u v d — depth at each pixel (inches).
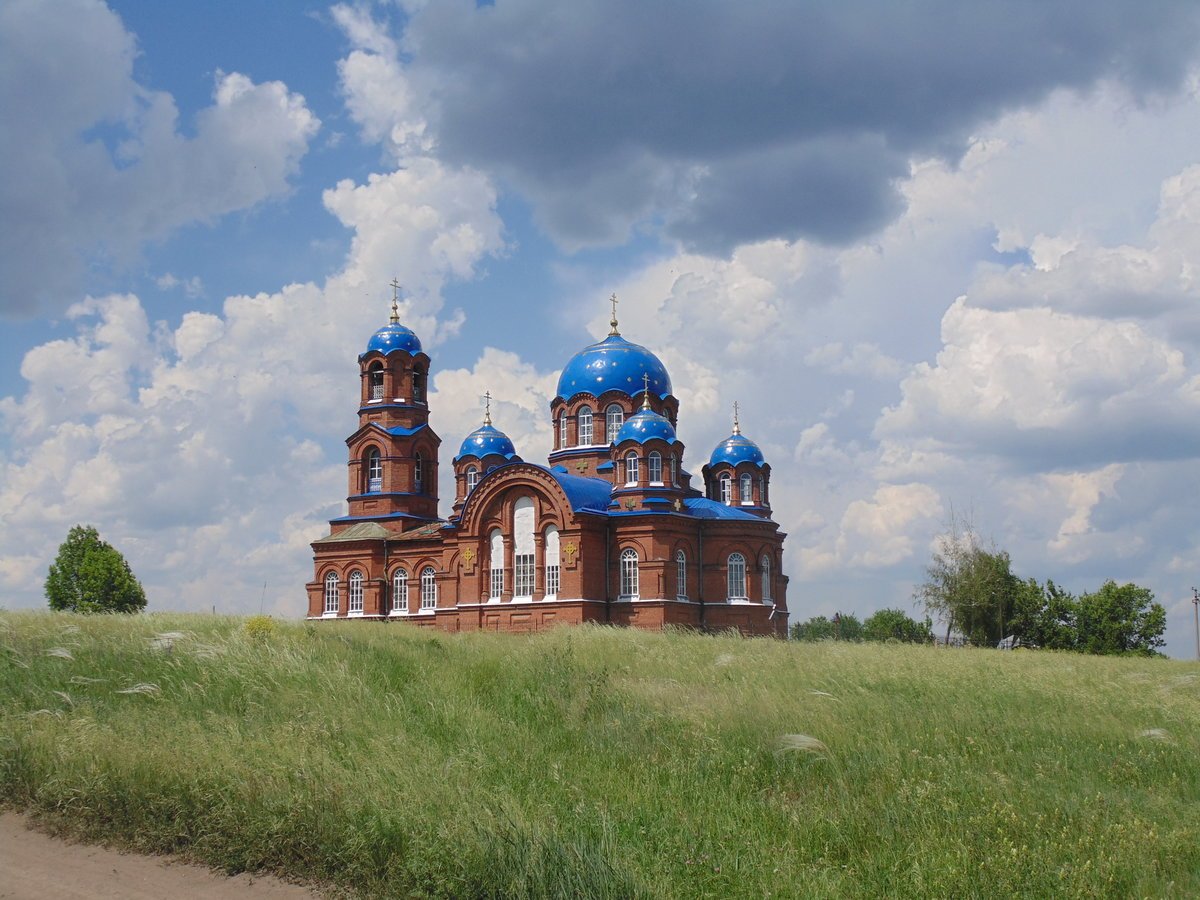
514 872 470.3
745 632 2541.8
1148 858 518.0
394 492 3112.7
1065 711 872.9
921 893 477.7
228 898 494.9
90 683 850.1
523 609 2532.0
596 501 2615.7
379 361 3203.7
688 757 698.8
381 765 608.4
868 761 674.8
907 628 3671.3
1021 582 2994.6
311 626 1243.8
